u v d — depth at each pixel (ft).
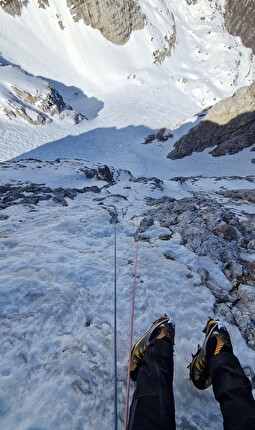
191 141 190.39
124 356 11.23
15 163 84.02
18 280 14.46
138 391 7.13
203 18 484.74
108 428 8.66
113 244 20.59
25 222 24.59
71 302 13.56
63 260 17.44
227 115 180.04
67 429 8.36
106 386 9.93
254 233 23.47
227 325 13.48
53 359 10.64
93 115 279.90
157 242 21.13
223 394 6.94
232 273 17.63
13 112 202.28
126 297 14.75
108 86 362.12
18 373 9.89
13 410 8.72
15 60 321.93
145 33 403.75
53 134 210.59
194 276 17.03
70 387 9.59
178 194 56.65
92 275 16.10
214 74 405.80
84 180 71.10
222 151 182.29
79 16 387.34
